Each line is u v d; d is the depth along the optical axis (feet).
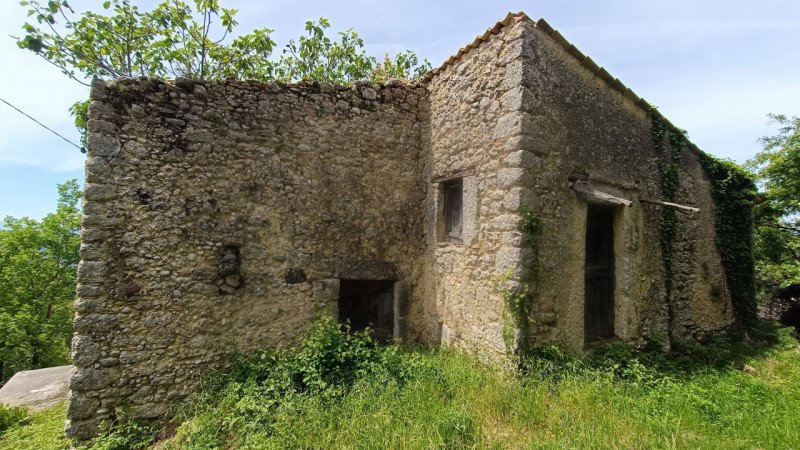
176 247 13.12
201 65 21.48
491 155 13.76
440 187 17.37
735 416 10.82
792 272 30.81
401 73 34.24
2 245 44.19
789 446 9.16
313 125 15.94
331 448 9.12
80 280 11.66
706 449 8.64
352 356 13.62
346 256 16.43
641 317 16.89
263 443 9.70
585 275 15.66
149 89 12.99
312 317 15.55
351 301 17.26
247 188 14.49
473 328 14.48
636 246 16.99
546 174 13.16
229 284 13.98
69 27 17.48
